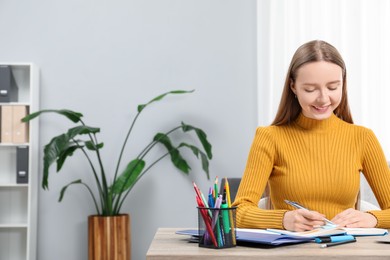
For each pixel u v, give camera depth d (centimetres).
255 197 175
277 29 397
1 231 401
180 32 415
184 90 412
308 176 177
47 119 410
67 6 415
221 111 411
